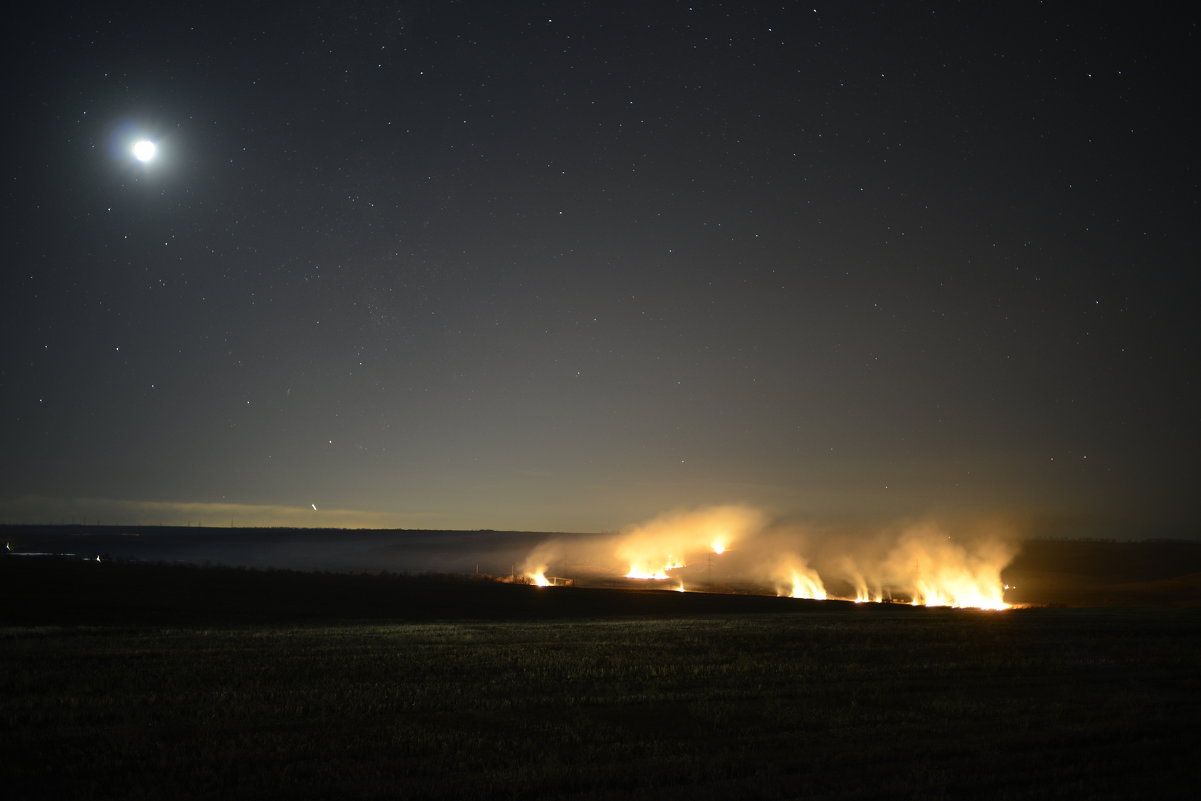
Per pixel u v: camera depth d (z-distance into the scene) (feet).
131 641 93.76
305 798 38.24
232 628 117.91
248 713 54.49
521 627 119.65
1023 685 68.03
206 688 63.10
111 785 39.93
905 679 70.49
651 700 60.70
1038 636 103.45
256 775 41.42
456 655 82.64
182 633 105.19
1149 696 62.69
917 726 52.75
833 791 39.99
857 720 54.60
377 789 39.34
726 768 43.21
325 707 56.54
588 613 161.07
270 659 78.23
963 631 109.60
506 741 48.24
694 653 86.22
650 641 97.45
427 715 55.01
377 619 142.10
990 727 52.70
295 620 136.98
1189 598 232.53
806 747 47.73
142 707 55.88
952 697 62.59
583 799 38.50
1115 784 40.86
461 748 46.73
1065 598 246.06
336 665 74.74
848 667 76.48
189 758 44.06
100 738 47.96
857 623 125.70
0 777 40.93
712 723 53.67
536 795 39.09
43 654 80.18
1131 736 50.47
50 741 47.21
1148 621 124.36
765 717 55.31
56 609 141.08
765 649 90.12
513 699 60.39
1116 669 76.28
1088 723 53.42
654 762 44.24
